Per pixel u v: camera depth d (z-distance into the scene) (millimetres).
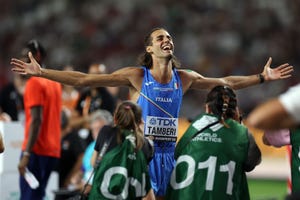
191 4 80250
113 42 77250
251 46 74750
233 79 19281
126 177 16344
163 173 18250
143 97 18297
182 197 16344
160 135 18344
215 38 75500
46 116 22891
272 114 10188
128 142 16531
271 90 65938
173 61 18859
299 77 69938
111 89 30359
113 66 74312
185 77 18812
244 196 16688
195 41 75125
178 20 78188
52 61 75312
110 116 27203
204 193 16281
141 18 79125
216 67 72250
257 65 72688
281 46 74812
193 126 16750
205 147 16438
